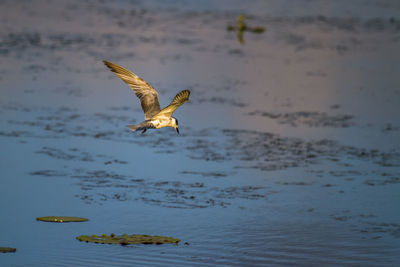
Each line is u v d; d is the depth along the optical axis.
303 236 16.39
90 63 33.50
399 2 56.28
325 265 14.88
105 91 29.16
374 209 18.22
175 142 23.52
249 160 21.88
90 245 15.56
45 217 16.98
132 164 21.16
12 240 15.75
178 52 36.66
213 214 17.62
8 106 26.23
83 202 18.11
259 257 15.25
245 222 17.19
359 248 15.81
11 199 18.12
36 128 23.97
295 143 23.59
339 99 29.05
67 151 21.95
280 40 40.94
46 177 19.73
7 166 20.44
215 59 35.50
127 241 15.77
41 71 31.48
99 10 47.88
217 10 50.38
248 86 30.66
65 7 48.22
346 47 39.44
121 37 39.62
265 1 55.12
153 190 19.14
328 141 23.86
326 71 33.84
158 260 14.91
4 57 33.56
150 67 32.88
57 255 14.98
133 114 26.20
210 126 25.28
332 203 18.58
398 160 22.03
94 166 20.80
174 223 17.02
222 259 15.06
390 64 35.59
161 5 51.31
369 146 23.39
